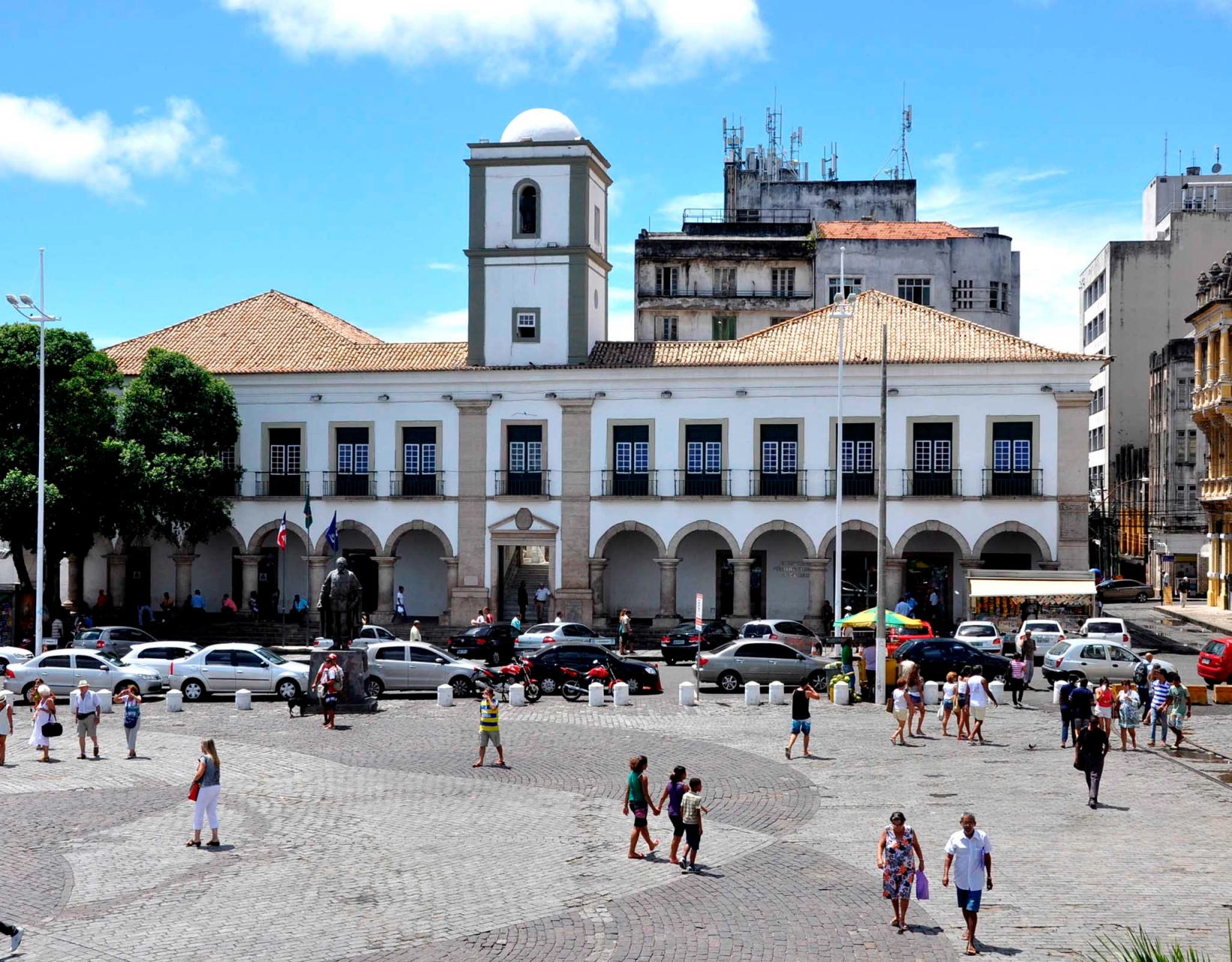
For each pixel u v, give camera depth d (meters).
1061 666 39.56
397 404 55.69
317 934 16.73
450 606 55.19
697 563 56.16
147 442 51.06
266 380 56.22
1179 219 82.75
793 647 43.16
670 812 20.03
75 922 17.20
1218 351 60.91
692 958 15.77
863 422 52.50
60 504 47.25
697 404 53.69
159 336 59.59
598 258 56.84
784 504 52.78
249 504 56.28
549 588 55.31
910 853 16.80
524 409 54.81
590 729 32.53
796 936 16.58
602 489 54.22
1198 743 30.55
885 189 85.56
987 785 25.72
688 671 45.88
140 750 29.66
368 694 38.94
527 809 23.80
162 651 39.72
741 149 91.94
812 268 75.81
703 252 76.31
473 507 55.03
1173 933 16.48
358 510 55.72
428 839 21.58
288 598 58.00
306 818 23.05
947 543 53.78
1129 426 83.25
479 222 56.06
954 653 39.78
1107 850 20.56
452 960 15.80
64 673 38.19
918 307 55.66
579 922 17.22
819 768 27.42
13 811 23.62
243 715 35.22
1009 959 15.60
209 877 19.34
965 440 51.59
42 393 44.03
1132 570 79.38
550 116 56.53
